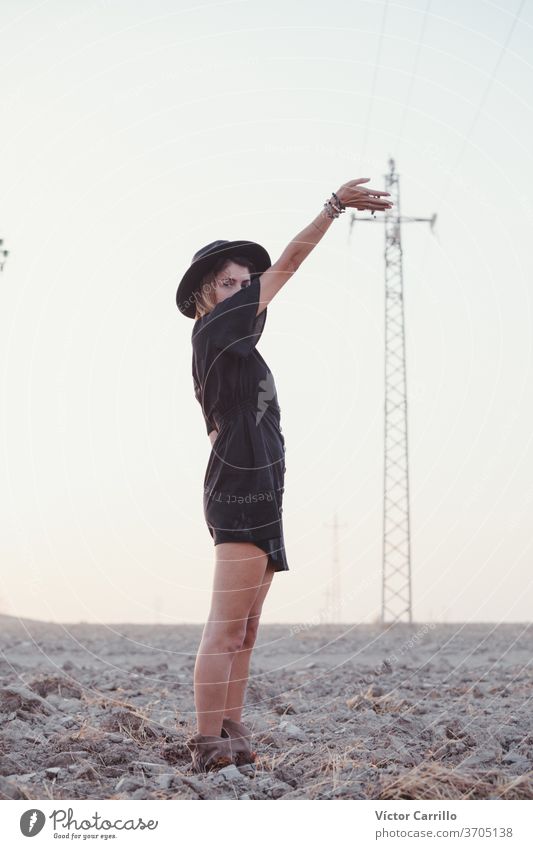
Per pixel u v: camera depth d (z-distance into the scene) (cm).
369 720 577
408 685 833
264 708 666
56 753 448
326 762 434
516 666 1034
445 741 480
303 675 940
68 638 1673
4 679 783
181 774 406
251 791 383
